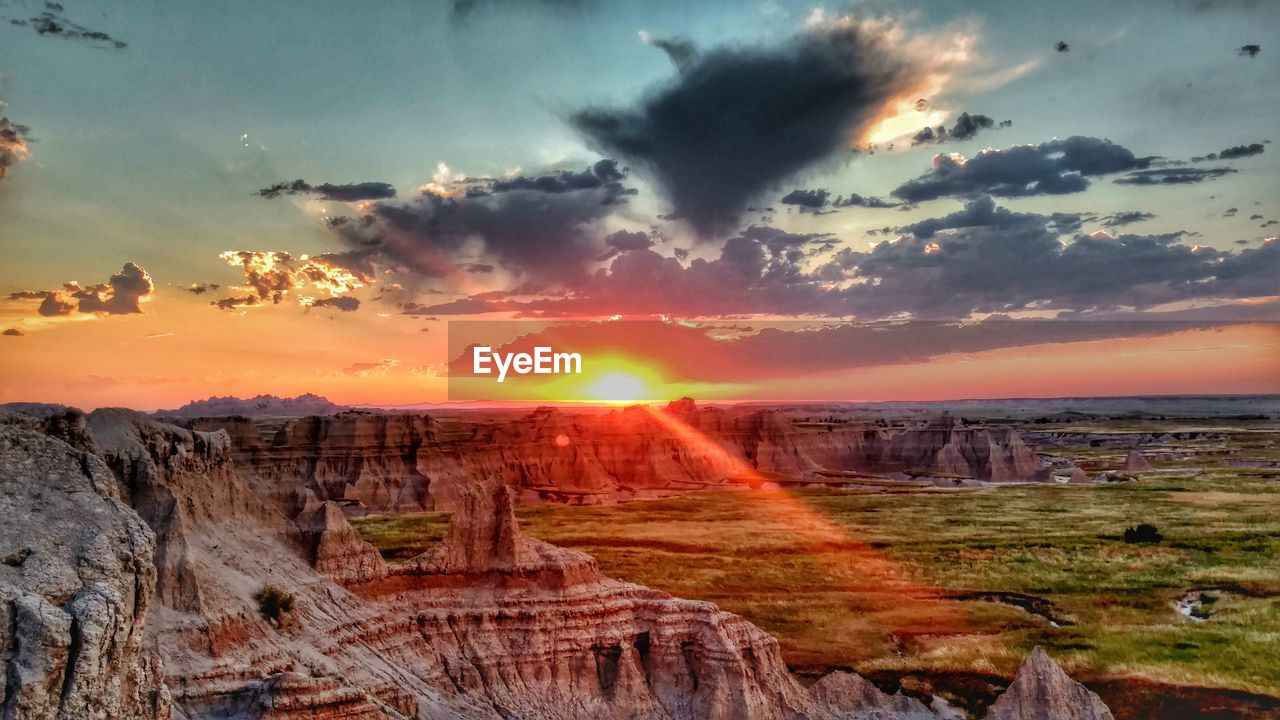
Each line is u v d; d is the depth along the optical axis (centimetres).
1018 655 9350
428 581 6656
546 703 6344
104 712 3491
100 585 3606
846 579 12769
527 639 6538
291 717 4734
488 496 6994
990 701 8088
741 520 17712
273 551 6059
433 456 18825
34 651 3378
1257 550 14838
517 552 6850
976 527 17138
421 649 6331
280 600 5456
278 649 5216
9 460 3988
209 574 5250
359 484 17488
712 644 6525
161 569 4922
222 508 5997
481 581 6762
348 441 18038
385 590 6481
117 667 3606
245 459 16475
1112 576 13112
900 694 7906
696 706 6391
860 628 10312
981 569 13525
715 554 14388
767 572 13112
